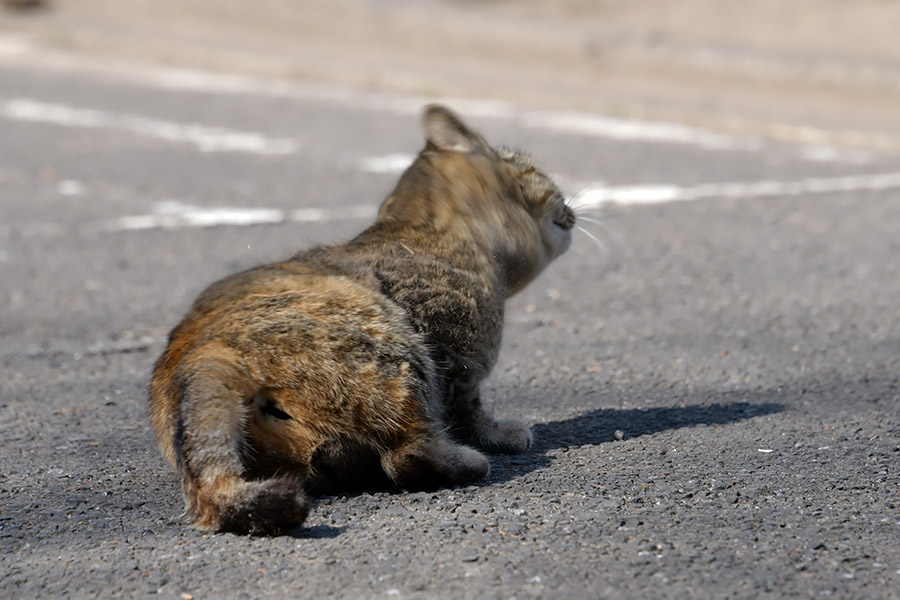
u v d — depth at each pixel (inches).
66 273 946.7
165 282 914.1
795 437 550.9
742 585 382.6
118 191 1238.3
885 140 1413.6
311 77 1971.0
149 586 394.0
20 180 1295.5
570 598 373.4
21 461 545.0
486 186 541.6
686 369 681.6
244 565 405.4
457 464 482.6
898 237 1005.2
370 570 398.3
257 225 1082.1
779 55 1769.2
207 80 1978.3
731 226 1058.1
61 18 2481.5
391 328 464.1
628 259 963.3
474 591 379.2
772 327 767.7
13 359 733.9
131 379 690.2
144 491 502.6
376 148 1435.8
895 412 587.8
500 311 532.4
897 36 1852.9
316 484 470.3
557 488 482.6
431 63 1989.4
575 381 666.8
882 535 426.6
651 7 2140.7
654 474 499.8
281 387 447.5
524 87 1777.8
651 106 1621.6
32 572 411.5
